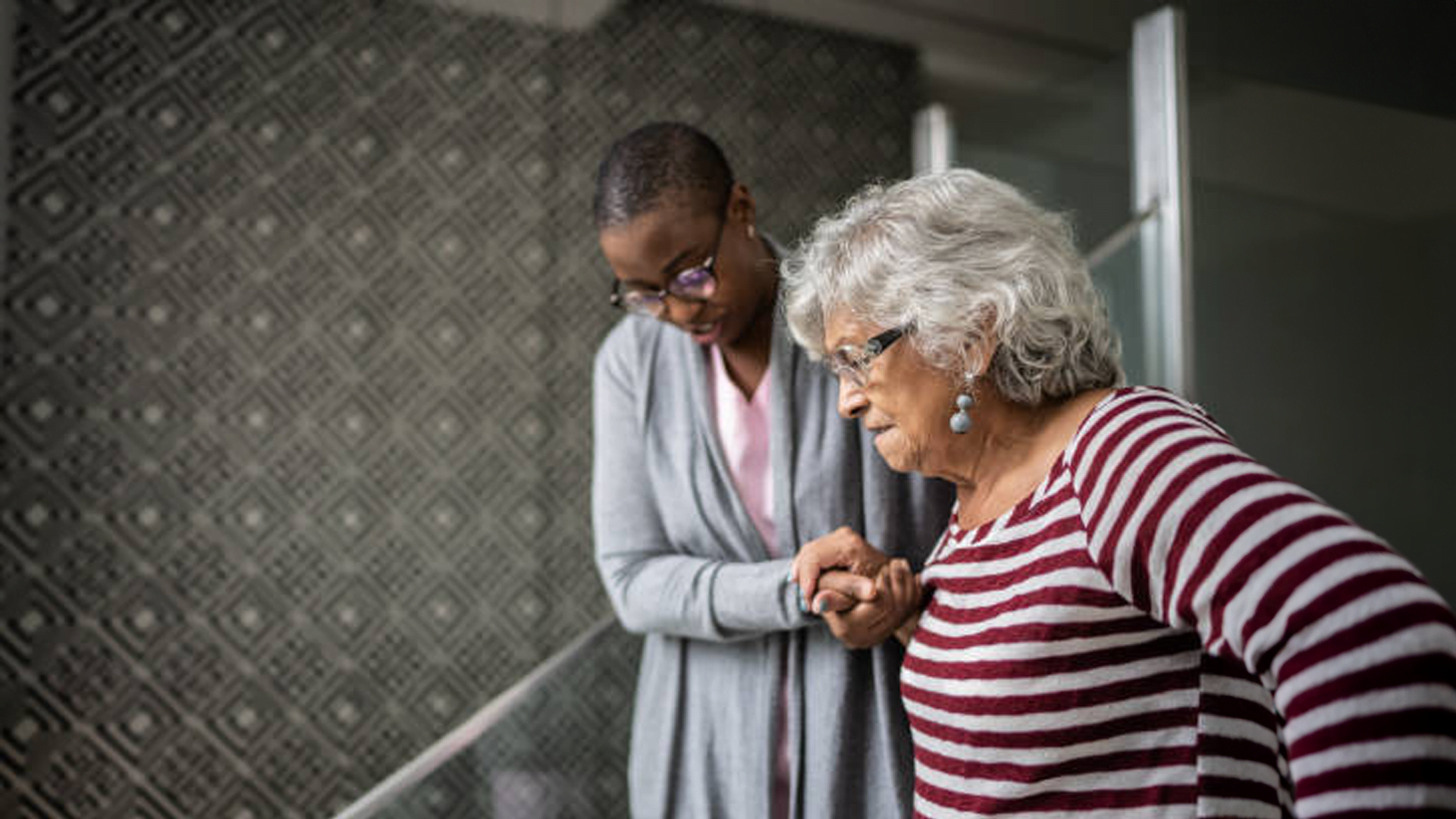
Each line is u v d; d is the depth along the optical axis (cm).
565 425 325
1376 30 168
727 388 109
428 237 315
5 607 269
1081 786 70
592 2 336
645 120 342
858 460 102
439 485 311
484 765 123
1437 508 160
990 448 78
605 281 333
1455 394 159
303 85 305
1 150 273
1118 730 69
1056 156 226
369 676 298
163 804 277
